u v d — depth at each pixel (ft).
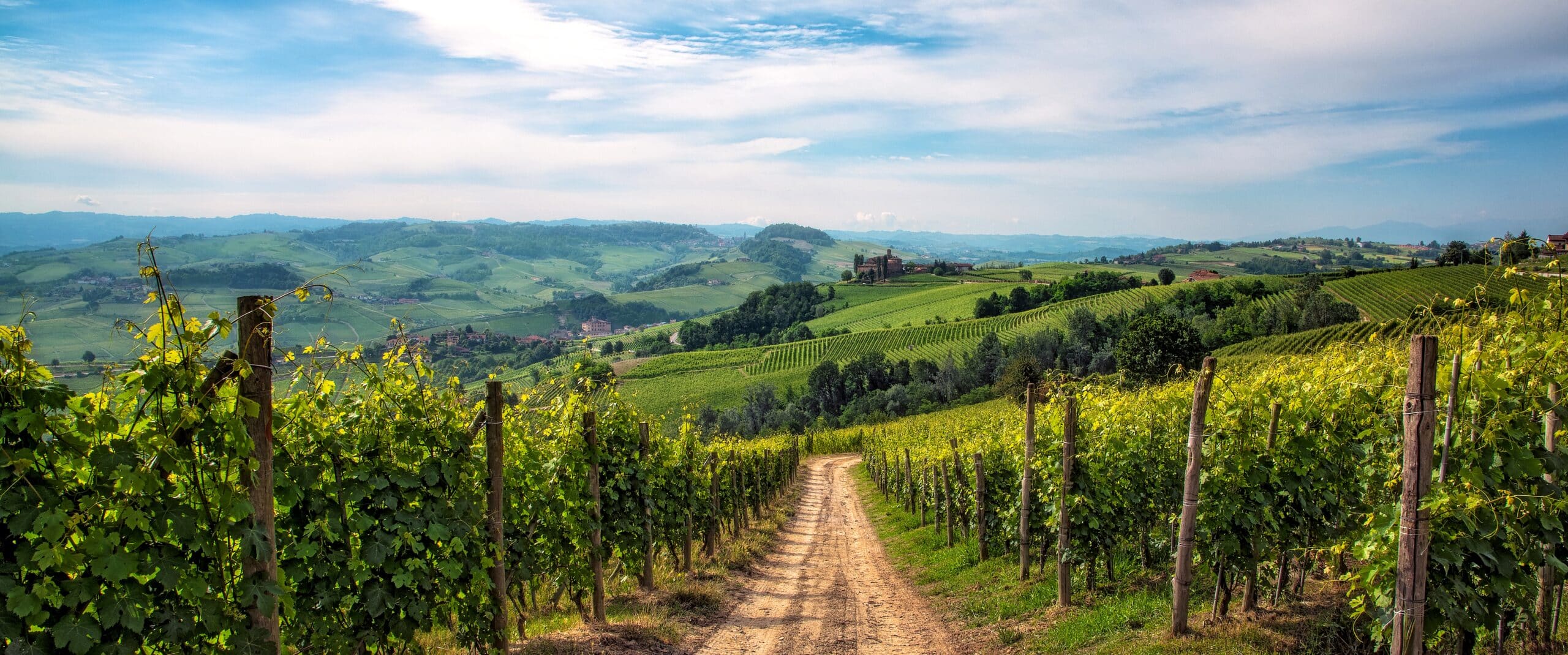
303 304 17.69
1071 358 272.10
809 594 40.52
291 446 16.06
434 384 20.11
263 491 13.75
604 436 33.14
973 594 38.34
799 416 286.25
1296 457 23.85
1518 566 16.12
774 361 383.04
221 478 13.37
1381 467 22.29
